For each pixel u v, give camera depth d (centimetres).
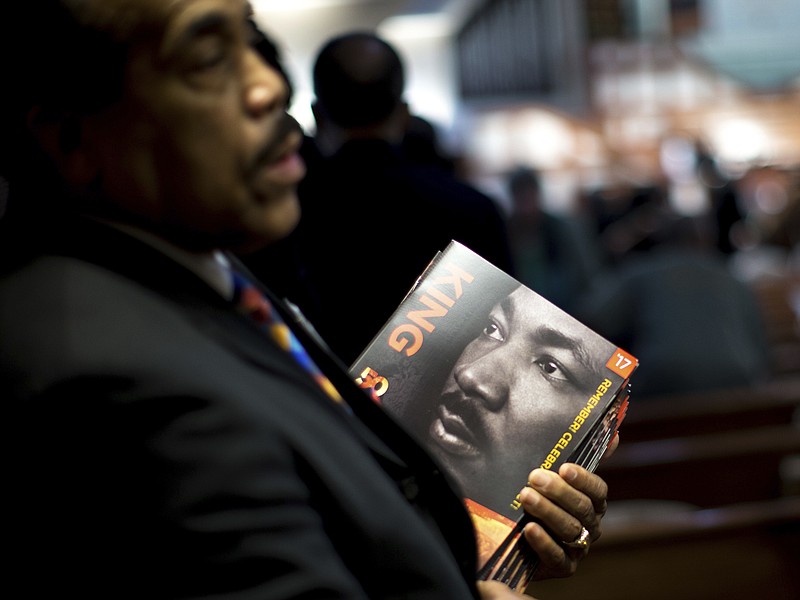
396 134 231
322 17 798
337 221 215
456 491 103
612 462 344
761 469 351
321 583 83
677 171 1191
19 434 82
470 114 1462
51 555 84
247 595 81
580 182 1485
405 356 125
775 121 1584
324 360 106
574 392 122
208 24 88
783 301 848
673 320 425
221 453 82
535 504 114
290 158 94
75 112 89
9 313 86
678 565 278
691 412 395
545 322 125
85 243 91
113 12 85
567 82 1515
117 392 81
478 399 122
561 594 277
